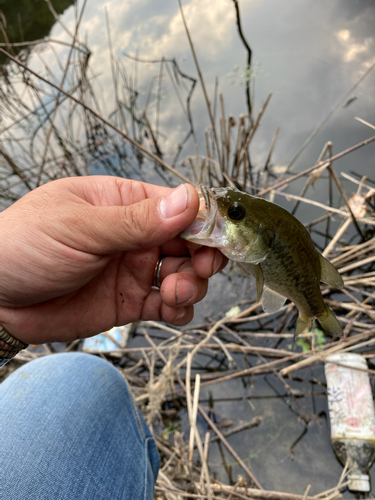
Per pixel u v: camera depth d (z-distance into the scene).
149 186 0.45
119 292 0.46
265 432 0.62
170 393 0.67
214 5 1.66
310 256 0.42
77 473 0.35
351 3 1.41
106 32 1.67
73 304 0.43
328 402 0.61
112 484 0.37
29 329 0.40
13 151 1.34
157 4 1.74
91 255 0.36
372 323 0.72
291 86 1.23
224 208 0.39
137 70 1.50
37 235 0.34
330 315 0.46
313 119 1.13
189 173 1.13
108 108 1.41
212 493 0.55
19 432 0.36
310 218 0.93
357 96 1.12
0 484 0.32
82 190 0.42
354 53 1.26
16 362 0.78
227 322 0.77
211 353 0.75
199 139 1.21
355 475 0.53
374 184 0.93
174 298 0.43
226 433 0.63
